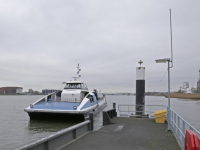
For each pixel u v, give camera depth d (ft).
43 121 62.28
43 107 59.26
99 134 28.55
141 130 31.99
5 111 107.14
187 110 138.92
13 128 54.29
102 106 94.73
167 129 32.37
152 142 24.58
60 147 21.53
